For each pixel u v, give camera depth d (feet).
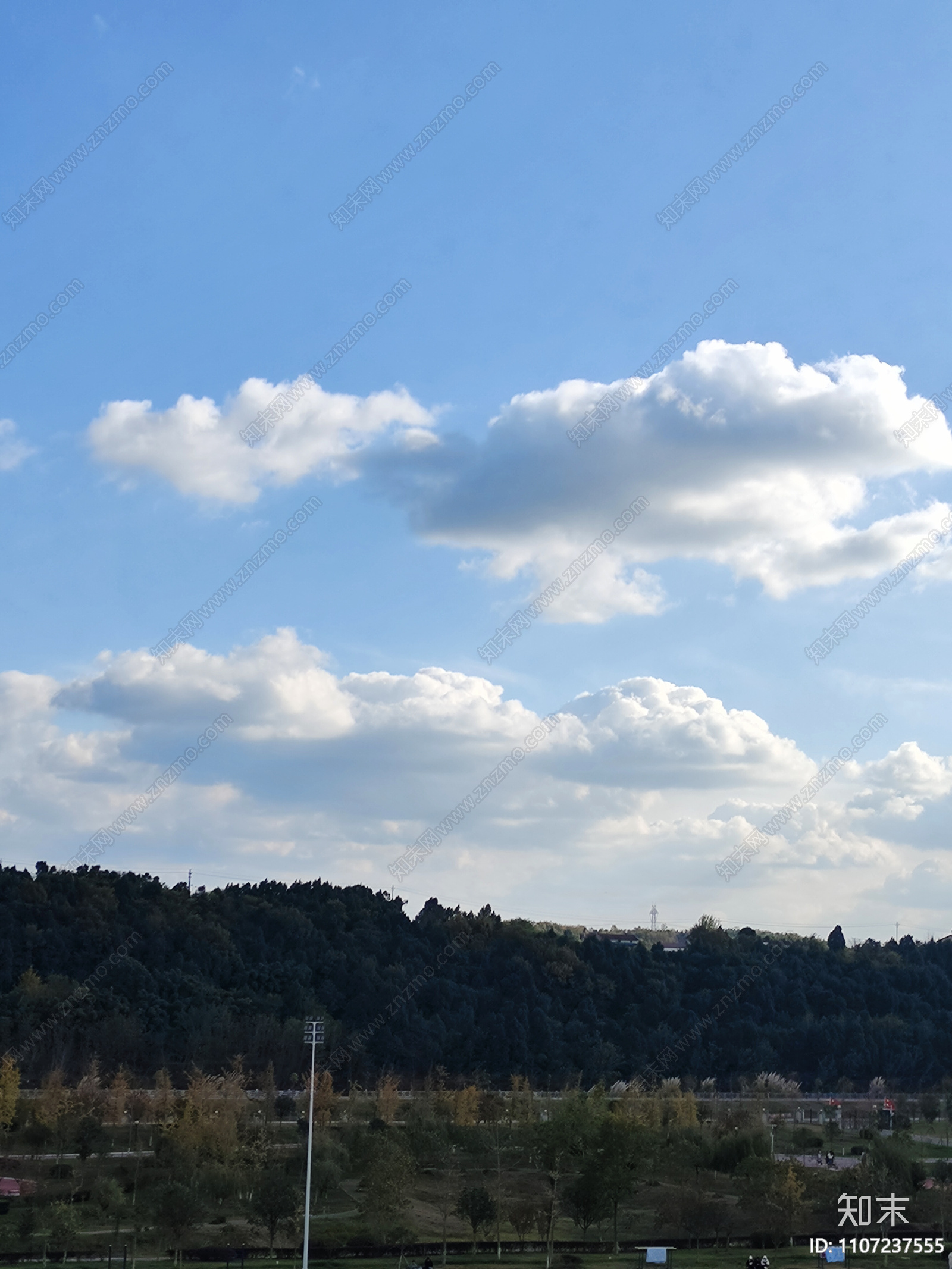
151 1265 278.26
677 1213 337.52
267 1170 354.95
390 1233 307.78
